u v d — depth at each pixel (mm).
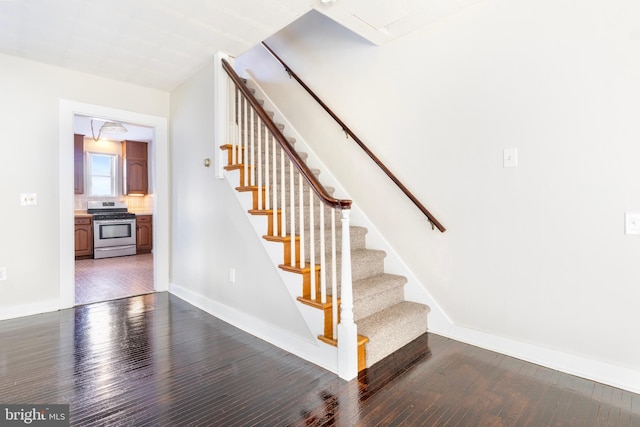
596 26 1835
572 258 1954
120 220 6426
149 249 6934
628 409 1633
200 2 2209
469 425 1522
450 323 2494
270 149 3467
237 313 2805
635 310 1771
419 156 2631
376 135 2926
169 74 3361
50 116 3098
